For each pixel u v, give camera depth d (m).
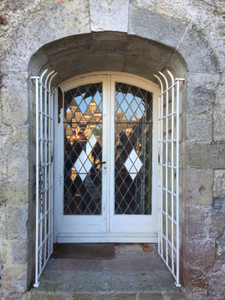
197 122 2.05
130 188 2.91
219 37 2.06
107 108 2.84
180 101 2.20
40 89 2.12
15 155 2.00
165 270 2.34
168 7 2.05
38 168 2.11
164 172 2.58
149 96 2.90
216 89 2.06
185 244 2.08
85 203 2.89
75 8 2.01
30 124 2.06
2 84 1.99
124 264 2.43
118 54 2.37
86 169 2.88
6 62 1.99
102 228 2.88
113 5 2.02
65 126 2.86
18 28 1.99
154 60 2.34
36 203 2.04
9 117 2.00
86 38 2.09
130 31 2.04
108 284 2.11
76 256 2.54
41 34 2.00
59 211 2.84
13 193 2.00
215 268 2.06
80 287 2.07
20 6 2.01
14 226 2.01
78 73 2.72
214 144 2.05
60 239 2.86
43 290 2.02
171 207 2.33
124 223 2.89
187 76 2.06
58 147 2.81
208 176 2.05
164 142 2.57
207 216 2.06
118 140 2.89
